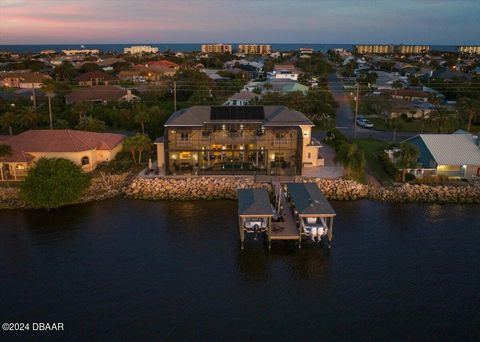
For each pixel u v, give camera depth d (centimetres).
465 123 9150
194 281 3706
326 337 3042
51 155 6006
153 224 4753
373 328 3133
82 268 3875
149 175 5909
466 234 4569
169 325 3152
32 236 4462
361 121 9319
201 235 4519
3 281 3672
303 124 6144
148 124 7988
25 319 3206
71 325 3142
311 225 4472
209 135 6050
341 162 5816
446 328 3134
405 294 3531
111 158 6569
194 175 5903
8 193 5416
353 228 4688
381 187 5691
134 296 3484
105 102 10656
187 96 11569
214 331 3094
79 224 4747
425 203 5366
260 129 6150
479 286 3644
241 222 4312
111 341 2988
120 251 4175
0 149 5541
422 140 6322
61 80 15762
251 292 3559
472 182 5791
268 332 3089
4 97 10588
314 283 3691
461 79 14125
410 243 4366
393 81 14762
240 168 6000
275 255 4153
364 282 3703
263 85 12862
